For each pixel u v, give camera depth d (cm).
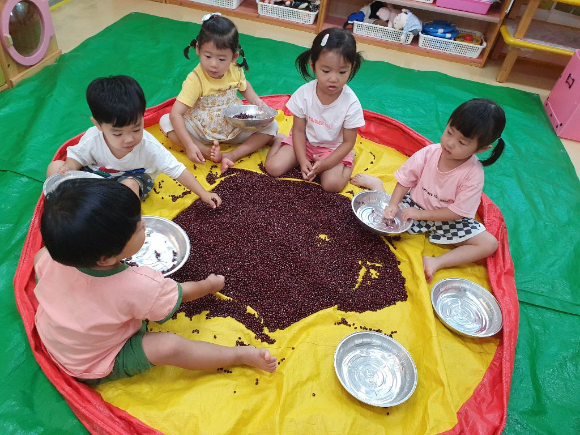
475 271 200
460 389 157
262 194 219
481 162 192
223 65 213
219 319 165
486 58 384
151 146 191
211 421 138
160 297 131
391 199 209
